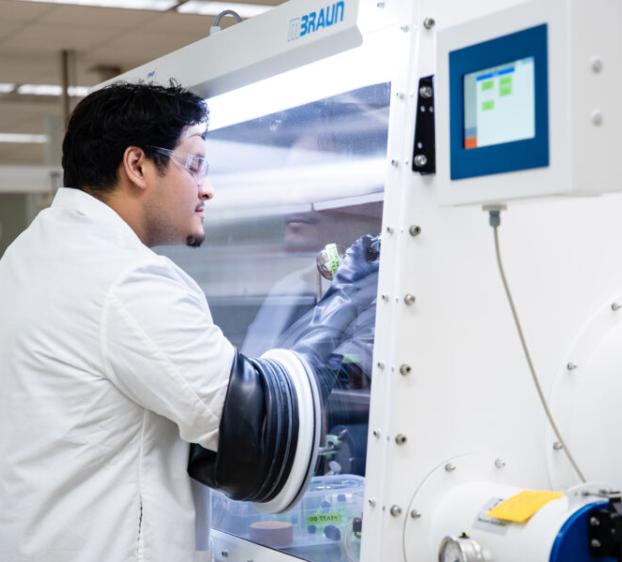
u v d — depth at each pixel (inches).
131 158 64.8
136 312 58.8
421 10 55.4
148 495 61.2
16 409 61.8
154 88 65.6
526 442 59.1
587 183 43.3
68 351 60.4
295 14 63.1
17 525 60.5
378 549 54.6
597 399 60.9
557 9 43.3
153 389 58.5
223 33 71.5
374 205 64.2
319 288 71.4
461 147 48.8
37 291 62.4
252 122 78.2
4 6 252.7
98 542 60.0
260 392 60.1
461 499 55.1
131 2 252.2
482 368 57.7
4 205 517.7
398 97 56.5
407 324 55.3
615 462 60.6
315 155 70.7
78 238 63.3
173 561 61.8
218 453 59.0
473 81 47.9
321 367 68.7
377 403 56.1
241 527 74.1
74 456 60.2
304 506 67.6
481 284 57.7
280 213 75.7
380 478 55.3
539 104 44.1
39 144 462.0
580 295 61.5
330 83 66.7
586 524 47.7
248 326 80.0
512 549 49.6
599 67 43.8
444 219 56.5
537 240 60.0
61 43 291.4
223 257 83.7
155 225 67.1
